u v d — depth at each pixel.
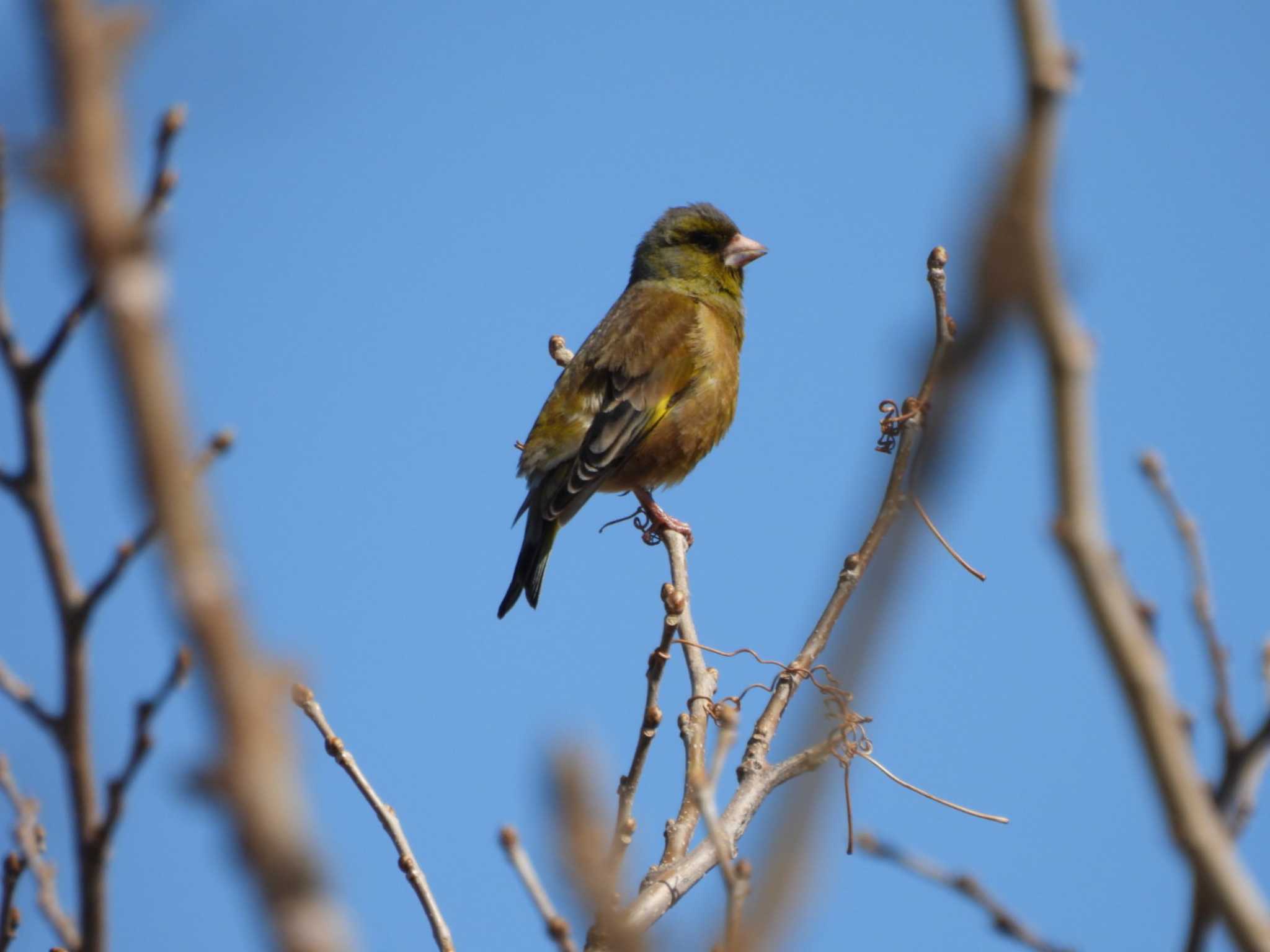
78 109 1.96
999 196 2.20
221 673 1.98
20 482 4.27
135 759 4.28
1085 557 2.88
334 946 2.00
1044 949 5.03
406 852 6.94
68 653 4.24
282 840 1.99
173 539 1.97
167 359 1.98
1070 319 2.77
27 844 5.68
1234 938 3.00
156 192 3.74
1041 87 2.35
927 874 5.21
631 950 3.19
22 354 4.33
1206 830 3.02
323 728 7.14
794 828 2.67
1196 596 4.55
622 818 7.17
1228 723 4.34
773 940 2.62
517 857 5.02
